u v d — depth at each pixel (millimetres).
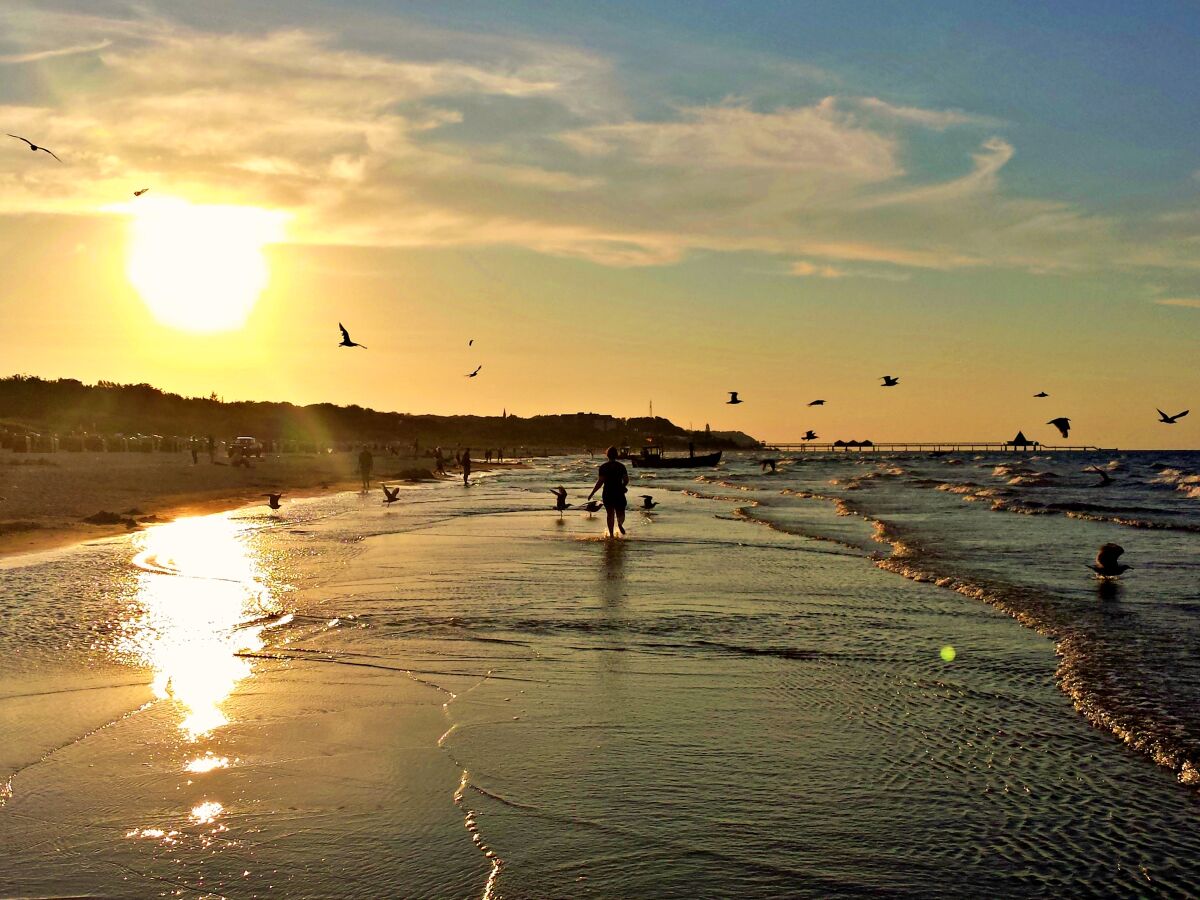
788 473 78750
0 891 4535
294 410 184875
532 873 4707
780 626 10719
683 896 4496
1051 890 4586
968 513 28938
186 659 8945
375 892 4512
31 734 6766
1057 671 8695
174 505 30156
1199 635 10188
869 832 5223
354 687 8039
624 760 6305
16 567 15055
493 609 11633
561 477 62219
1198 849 5031
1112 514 28797
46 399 129625
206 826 5238
